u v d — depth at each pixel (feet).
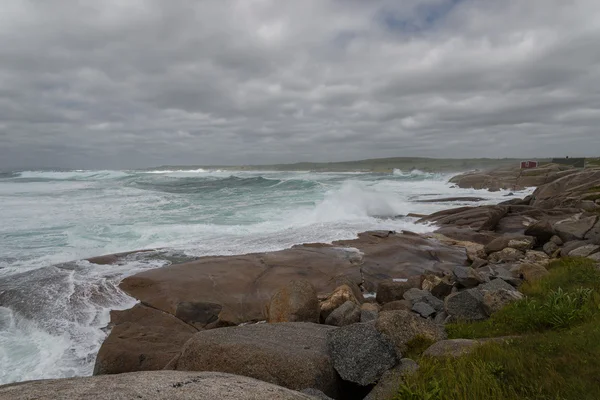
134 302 35.17
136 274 41.01
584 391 12.64
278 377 17.33
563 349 16.06
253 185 153.58
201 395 10.23
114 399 9.90
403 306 32.37
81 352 27.17
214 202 99.55
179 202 99.19
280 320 28.99
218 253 50.88
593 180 97.09
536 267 35.76
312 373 17.13
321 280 41.63
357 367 17.56
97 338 29.07
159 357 24.79
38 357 26.48
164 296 35.86
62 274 41.22
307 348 18.79
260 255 49.01
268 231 65.26
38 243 54.70
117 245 54.65
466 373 14.70
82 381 11.14
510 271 37.86
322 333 21.22
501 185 149.48
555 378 13.66
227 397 10.20
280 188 138.82
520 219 76.95
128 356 24.66
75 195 111.04
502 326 22.77
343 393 18.31
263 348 18.25
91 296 35.70
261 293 37.86
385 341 18.26
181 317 33.04
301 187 140.67
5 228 63.87
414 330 21.67
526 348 16.76
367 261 48.47
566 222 56.90
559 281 28.94
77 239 57.11
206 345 18.97
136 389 10.51
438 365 16.46
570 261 36.76
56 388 10.60
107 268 43.75
